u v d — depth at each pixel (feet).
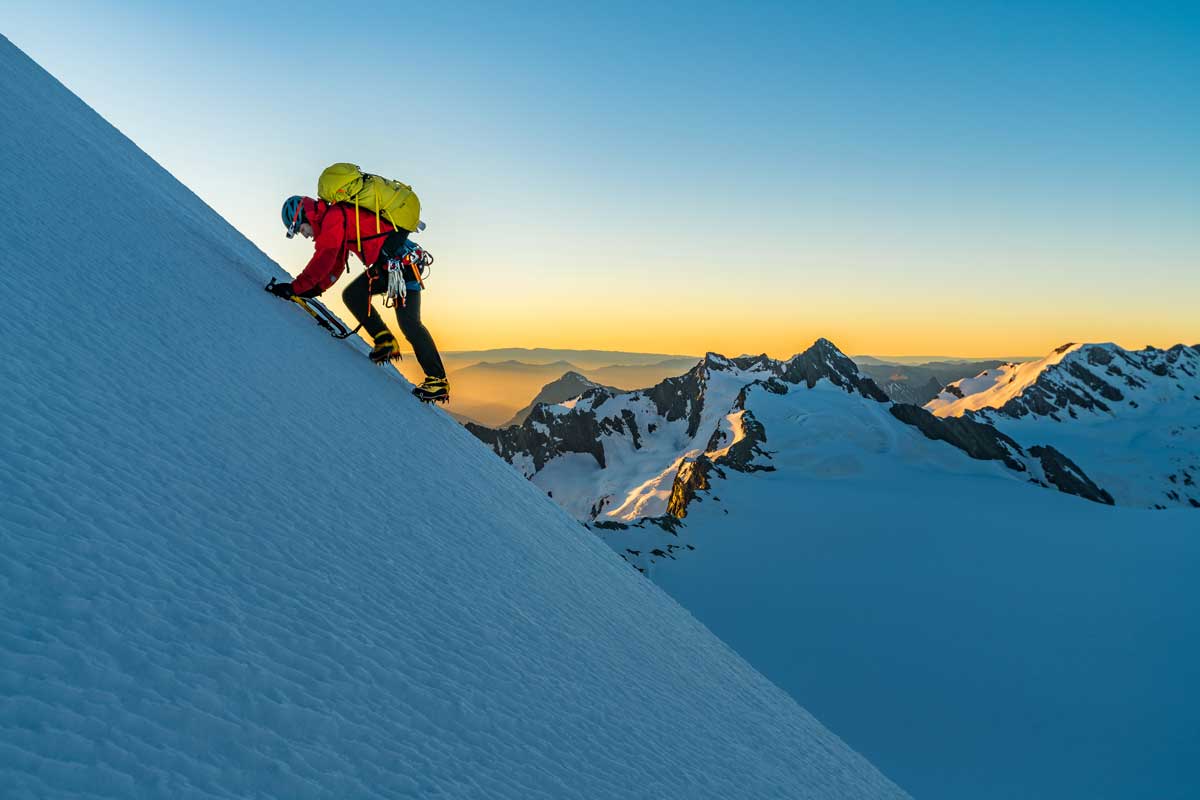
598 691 12.85
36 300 11.77
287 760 6.17
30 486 7.54
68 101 28.68
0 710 4.87
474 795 7.40
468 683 9.69
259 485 11.10
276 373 16.22
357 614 9.45
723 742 15.23
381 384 22.98
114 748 5.13
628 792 9.84
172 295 15.87
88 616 6.24
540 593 15.87
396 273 21.26
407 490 15.66
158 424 10.75
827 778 18.48
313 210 21.25
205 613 7.34
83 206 17.02
